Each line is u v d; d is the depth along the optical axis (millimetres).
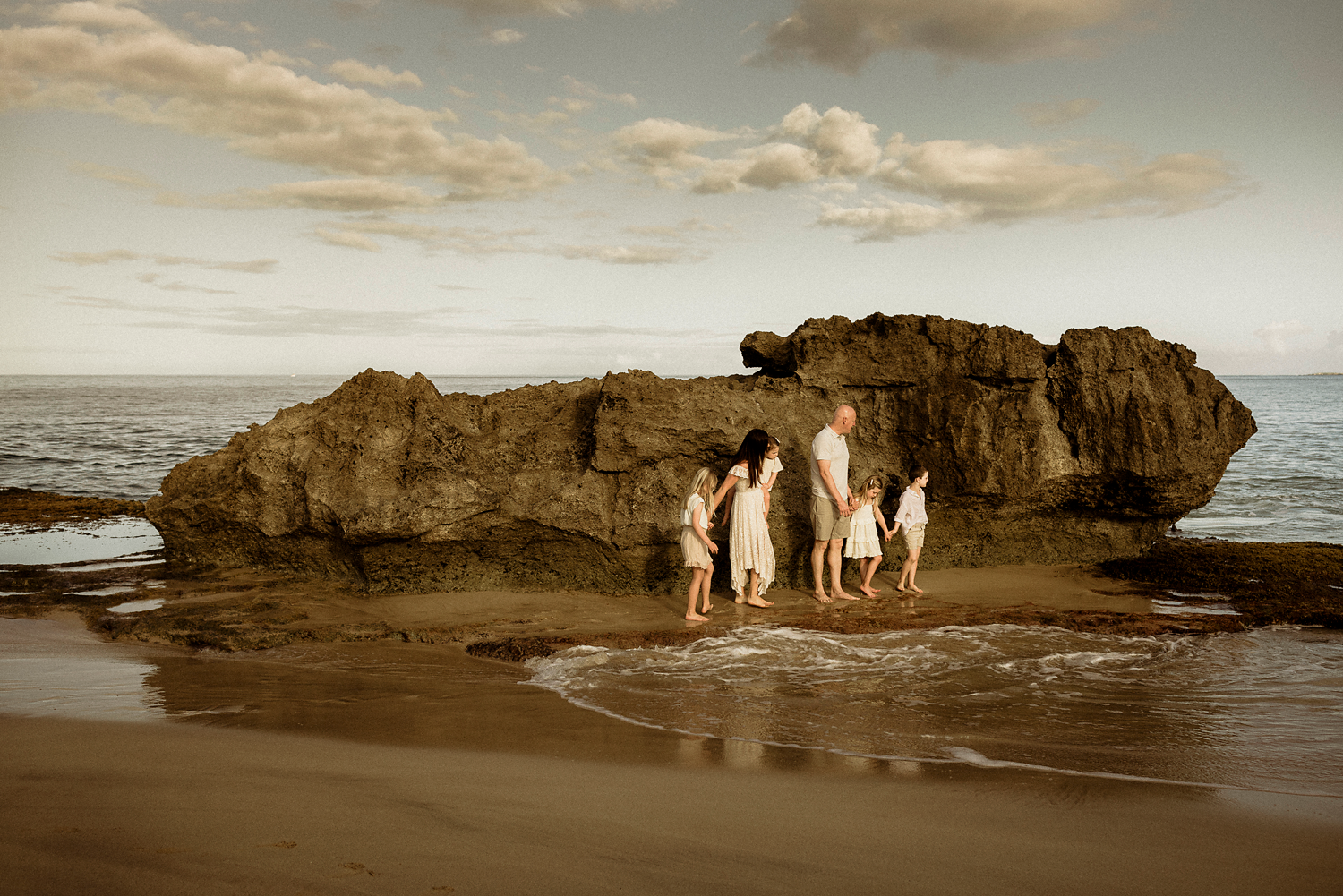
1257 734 4488
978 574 9648
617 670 5973
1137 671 5914
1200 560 9750
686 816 3123
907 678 5727
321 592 8578
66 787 3275
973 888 2533
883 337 9805
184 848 2654
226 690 5316
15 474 20672
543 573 8906
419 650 6676
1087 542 10188
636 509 8656
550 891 2404
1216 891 2557
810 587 9133
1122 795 3479
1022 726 4633
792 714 4855
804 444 9367
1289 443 30703
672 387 9109
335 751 3971
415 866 2553
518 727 4539
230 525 9469
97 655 6336
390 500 8422
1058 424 9680
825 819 3125
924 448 9562
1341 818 3238
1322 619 7312
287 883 2395
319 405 9734
